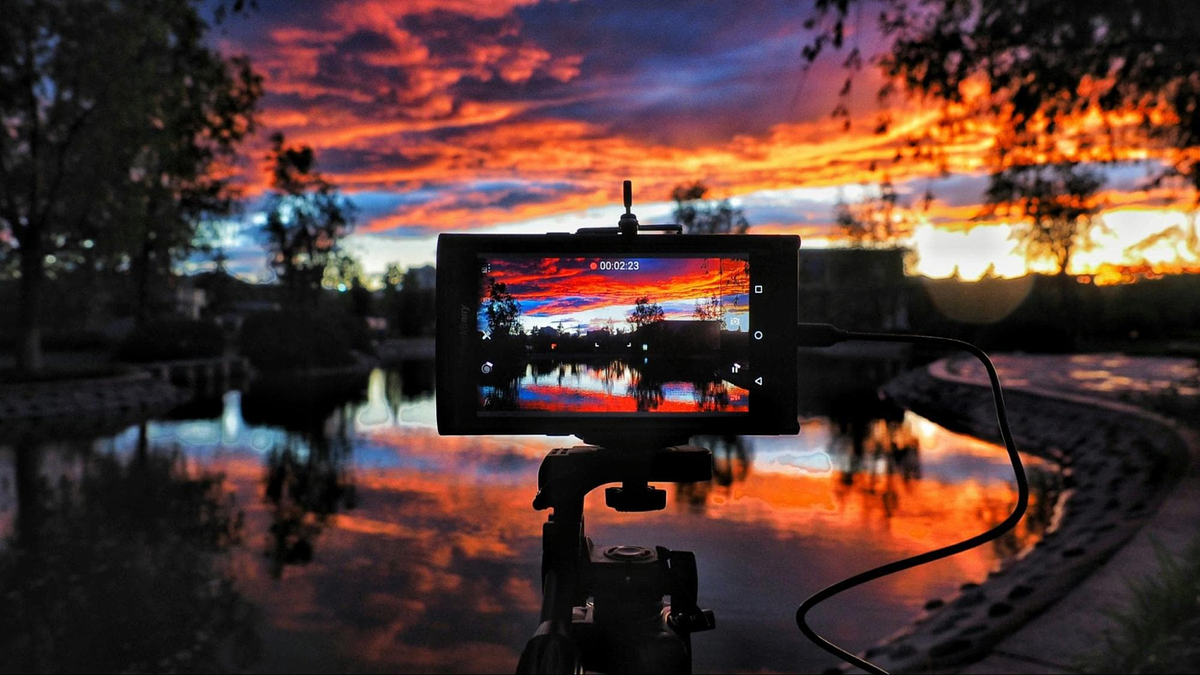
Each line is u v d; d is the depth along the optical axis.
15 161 23.50
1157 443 10.82
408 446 14.41
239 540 8.04
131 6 22.84
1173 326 46.56
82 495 10.36
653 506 1.36
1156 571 5.25
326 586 6.54
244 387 28.52
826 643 1.58
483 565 7.12
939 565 6.83
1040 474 11.72
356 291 69.19
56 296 48.78
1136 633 4.02
